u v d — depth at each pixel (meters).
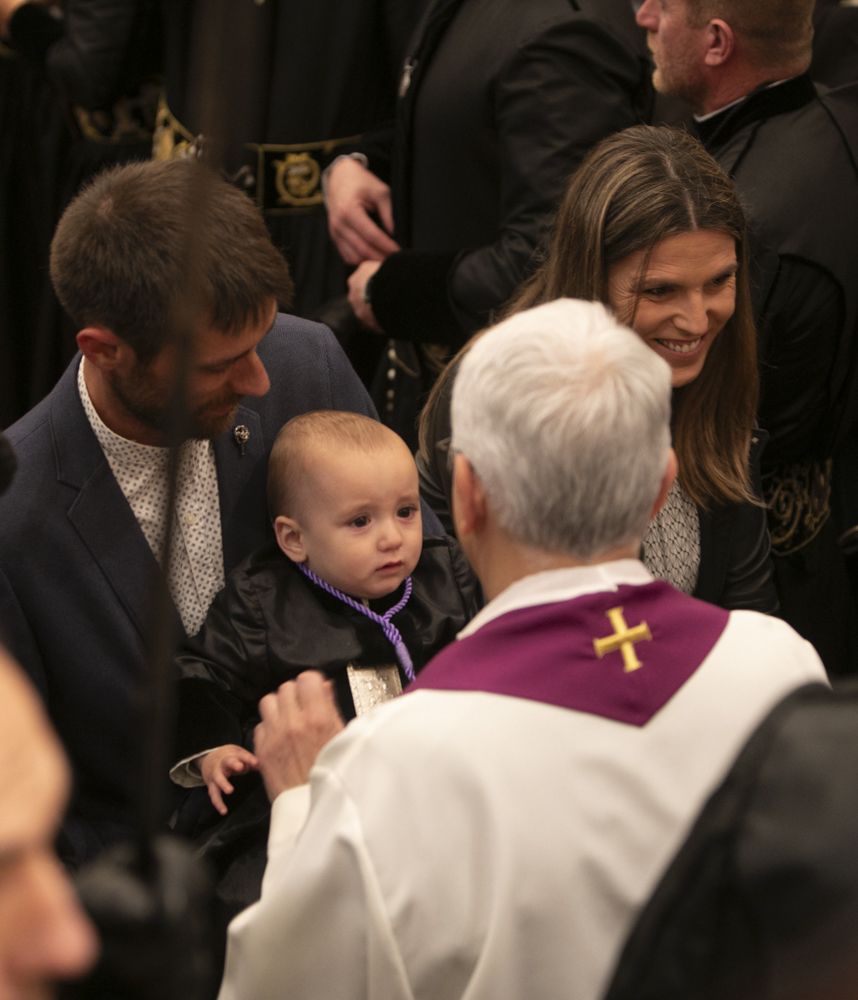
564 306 2.85
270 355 4.20
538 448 2.69
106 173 3.64
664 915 2.10
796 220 5.07
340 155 7.13
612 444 2.69
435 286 5.83
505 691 2.70
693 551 4.41
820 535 5.73
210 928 3.73
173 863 1.68
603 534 2.76
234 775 3.82
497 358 2.77
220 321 3.39
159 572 1.75
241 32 1.70
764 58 5.20
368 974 2.68
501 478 2.75
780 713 2.24
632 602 2.78
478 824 2.62
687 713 2.70
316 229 7.28
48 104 8.51
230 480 4.05
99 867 1.69
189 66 7.39
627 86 5.62
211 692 3.77
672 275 4.07
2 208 8.59
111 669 3.88
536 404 2.70
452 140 5.87
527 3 5.61
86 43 7.69
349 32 7.07
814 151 5.16
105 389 3.73
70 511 3.84
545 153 5.47
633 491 2.73
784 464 5.51
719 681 2.74
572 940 2.61
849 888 2.00
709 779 2.66
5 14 8.04
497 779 2.63
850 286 5.17
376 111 7.27
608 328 2.80
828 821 2.05
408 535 3.90
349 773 2.75
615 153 4.18
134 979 1.61
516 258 5.54
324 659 3.82
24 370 8.79
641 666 2.72
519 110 5.51
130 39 7.71
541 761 2.64
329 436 3.89
